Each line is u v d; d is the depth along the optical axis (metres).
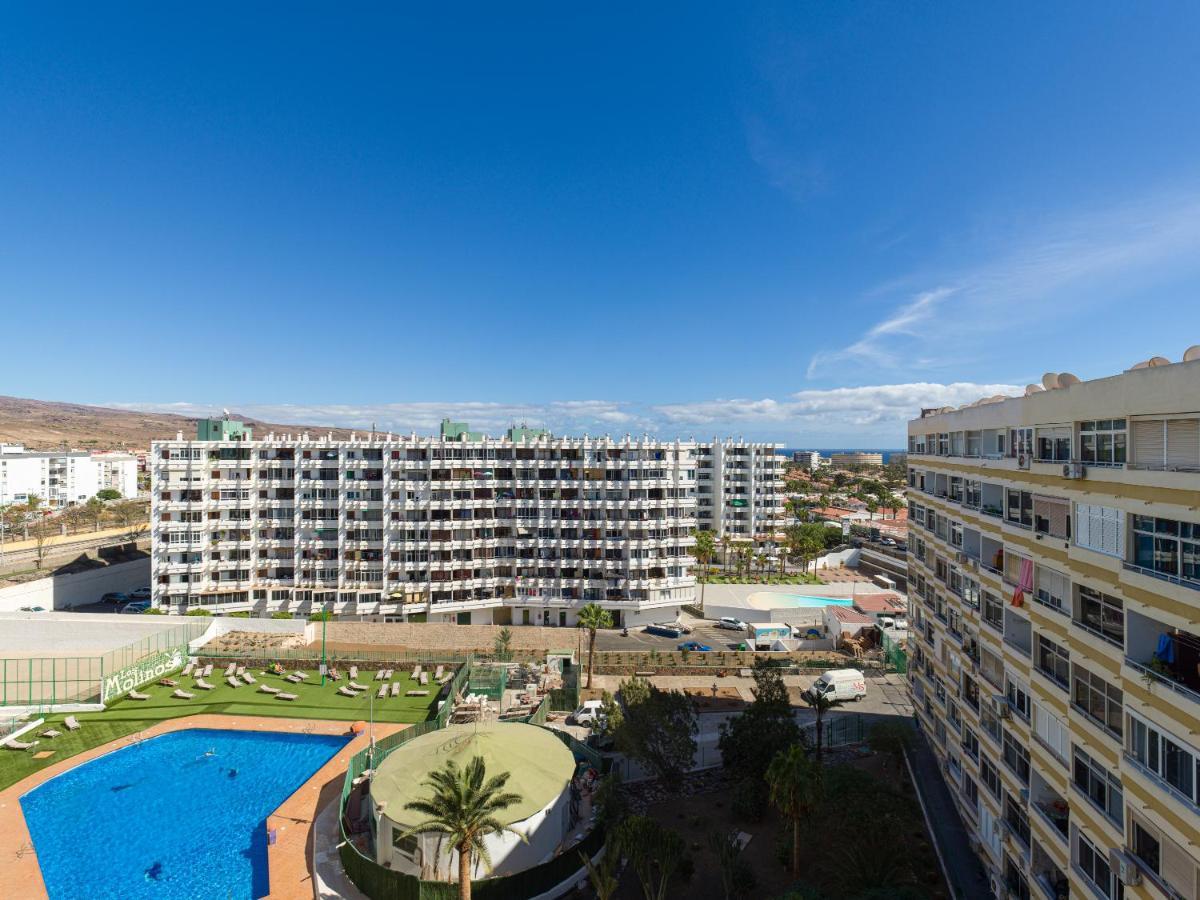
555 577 85.44
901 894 25.88
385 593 82.88
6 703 56.44
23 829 38.41
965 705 30.58
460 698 56.69
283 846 36.16
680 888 31.53
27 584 81.56
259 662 66.94
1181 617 15.01
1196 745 14.42
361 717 54.53
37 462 149.25
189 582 81.12
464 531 85.06
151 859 35.56
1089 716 19.12
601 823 34.59
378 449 84.56
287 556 84.00
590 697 58.50
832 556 117.75
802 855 33.94
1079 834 19.55
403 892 30.30
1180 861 15.11
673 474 88.25
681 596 86.75
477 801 28.23
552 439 88.25
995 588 26.88
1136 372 16.95
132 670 60.09
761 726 39.59
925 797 36.25
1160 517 16.02
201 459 82.50
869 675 64.19
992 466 27.28
